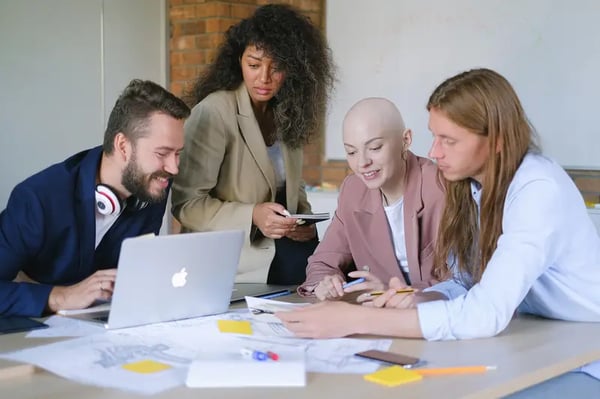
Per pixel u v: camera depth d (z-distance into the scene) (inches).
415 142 183.8
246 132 108.2
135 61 187.6
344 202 98.0
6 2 163.6
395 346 67.9
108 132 86.0
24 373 59.7
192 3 192.4
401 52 184.4
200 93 112.5
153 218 92.0
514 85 166.2
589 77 155.5
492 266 71.7
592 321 77.4
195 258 75.9
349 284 87.6
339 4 194.4
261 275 106.7
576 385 70.2
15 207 82.7
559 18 158.4
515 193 73.1
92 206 86.0
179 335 71.0
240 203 105.8
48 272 86.4
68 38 173.8
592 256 76.0
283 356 63.1
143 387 56.1
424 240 93.1
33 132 169.5
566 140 159.8
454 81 74.6
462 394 55.3
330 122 197.6
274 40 105.6
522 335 72.1
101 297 78.4
